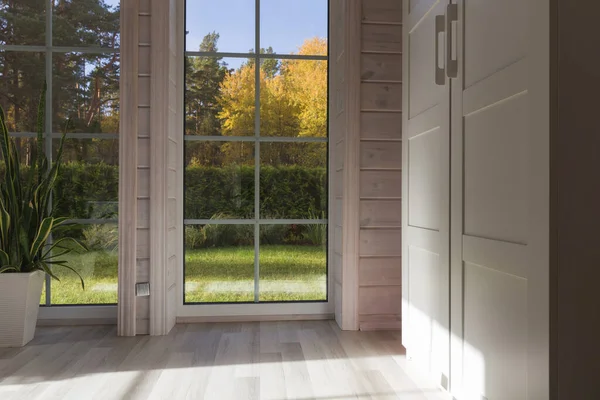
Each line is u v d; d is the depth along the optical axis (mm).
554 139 1185
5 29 2941
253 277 3092
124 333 2713
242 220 3092
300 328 2881
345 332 2799
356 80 2865
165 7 2785
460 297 1678
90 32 2986
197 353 2391
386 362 2256
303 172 3139
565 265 1188
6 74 2938
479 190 1556
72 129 2967
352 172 2865
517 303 1340
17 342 2498
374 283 2887
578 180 1192
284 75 3133
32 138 2949
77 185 2969
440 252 1843
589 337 1193
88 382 1999
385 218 2904
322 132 3150
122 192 2736
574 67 1192
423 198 2041
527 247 1273
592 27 1198
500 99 1409
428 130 1973
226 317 3035
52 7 2963
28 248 2564
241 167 3100
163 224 2764
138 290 2719
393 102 2906
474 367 1587
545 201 1196
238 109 3104
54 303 2943
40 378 2045
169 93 2834
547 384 1188
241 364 2229
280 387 1952
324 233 3143
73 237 2957
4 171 2902
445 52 1805
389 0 2896
